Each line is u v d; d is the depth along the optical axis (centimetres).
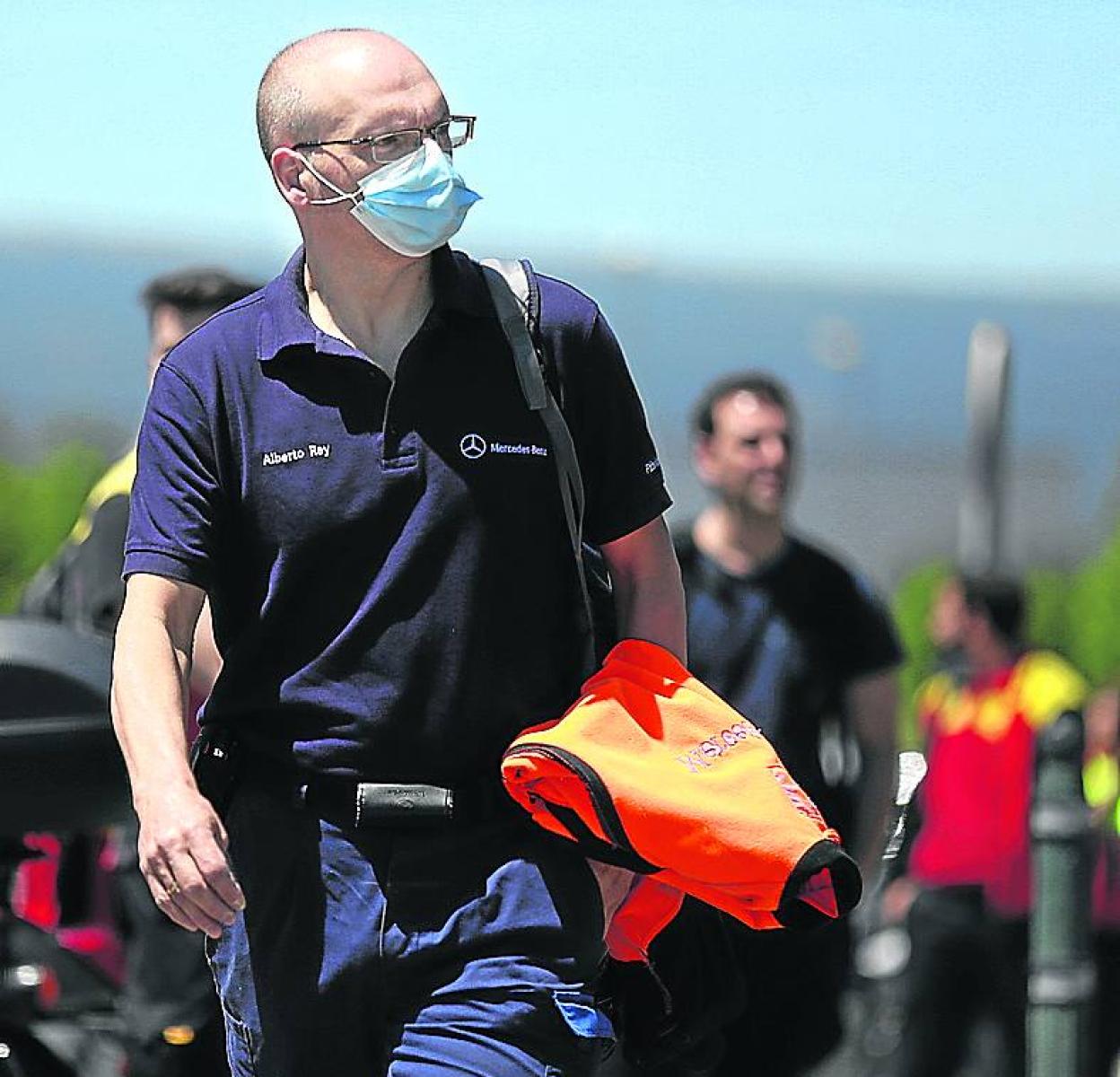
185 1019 1900
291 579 1244
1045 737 2259
